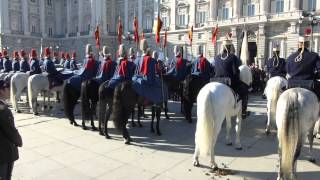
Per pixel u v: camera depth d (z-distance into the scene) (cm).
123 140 1057
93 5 7131
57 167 820
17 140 516
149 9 6656
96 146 991
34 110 1470
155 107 1155
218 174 768
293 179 690
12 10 7069
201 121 729
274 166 824
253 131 1175
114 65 1159
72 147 979
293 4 4644
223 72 929
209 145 731
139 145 1005
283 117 650
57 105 1747
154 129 1215
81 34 7394
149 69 1069
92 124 1180
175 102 1884
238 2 5219
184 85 1295
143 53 1102
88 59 1246
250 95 2308
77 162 855
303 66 806
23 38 7200
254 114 1516
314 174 773
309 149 911
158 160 870
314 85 801
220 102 749
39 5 7575
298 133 650
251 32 4991
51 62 1518
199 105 740
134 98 1022
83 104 1153
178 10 6219
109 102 1070
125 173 782
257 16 4872
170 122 1335
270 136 1104
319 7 4569
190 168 811
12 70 2009
